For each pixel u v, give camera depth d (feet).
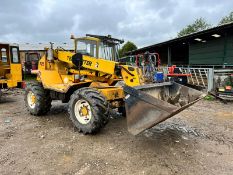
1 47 30.42
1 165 11.95
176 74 37.55
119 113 22.02
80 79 18.21
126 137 15.81
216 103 28.12
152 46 70.85
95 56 18.49
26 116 21.56
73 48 20.02
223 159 12.76
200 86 36.22
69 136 15.99
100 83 18.47
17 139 15.49
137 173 11.23
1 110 24.47
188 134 16.62
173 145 14.56
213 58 50.44
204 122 19.74
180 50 78.43
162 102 12.50
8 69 30.66
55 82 20.27
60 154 13.23
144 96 13.17
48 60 20.94
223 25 40.11
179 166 11.93
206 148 14.19
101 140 15.28
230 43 44.19
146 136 16.06
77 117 16.44
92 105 15.10
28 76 63.87
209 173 11.30
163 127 18.16
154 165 12.00
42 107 20.88
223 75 34.14
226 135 16.51
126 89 13.96
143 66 30.63
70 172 11.31
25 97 22.24
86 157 12.86
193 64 58.59
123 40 20.27
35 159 12.61
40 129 17.56
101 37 18.72
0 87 29.58
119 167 11.80
